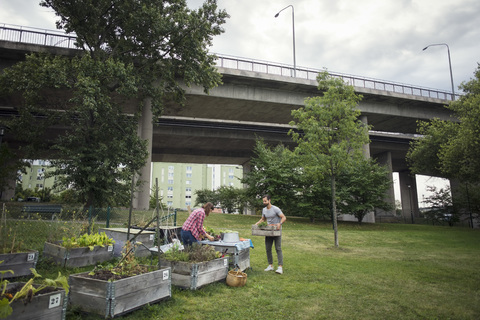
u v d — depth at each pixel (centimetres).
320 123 1396
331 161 1365
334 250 1259
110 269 494
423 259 1088
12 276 575
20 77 1897
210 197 5756
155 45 2098
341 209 2798
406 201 7288
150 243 888
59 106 2397
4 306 307
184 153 5459
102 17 2102
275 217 789
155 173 10162
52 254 705
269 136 4603
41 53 2019
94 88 1716
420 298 590
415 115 3869
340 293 605
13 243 619
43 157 2281
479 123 2072
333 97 1382
